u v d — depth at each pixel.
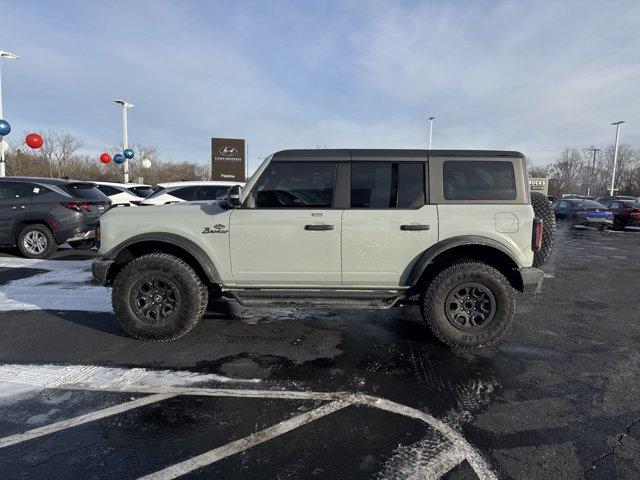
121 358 3.65
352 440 2.50
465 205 3.88
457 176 3.94
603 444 2.50
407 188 3.93
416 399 3.01
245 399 2.97
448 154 3.96
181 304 3.93
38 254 8.13
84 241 8.71
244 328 4.45
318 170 3.96
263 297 4.02
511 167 3.93
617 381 3.32
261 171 3.99
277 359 3.67
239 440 2.49
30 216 7.96
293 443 2.47
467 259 4.00
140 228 4.00
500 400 3.01
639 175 49.25
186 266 3.94
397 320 4.78
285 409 2.85
